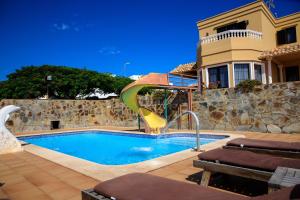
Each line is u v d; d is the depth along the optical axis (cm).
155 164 513
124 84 2697
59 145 1145
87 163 551
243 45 1434
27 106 1491
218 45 1498
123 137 1244
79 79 2533
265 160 347
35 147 819
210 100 1229
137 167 495
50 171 499
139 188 250
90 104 1738
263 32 1504
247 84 1097
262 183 397
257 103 1074
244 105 1113
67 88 2491
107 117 1756
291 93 980
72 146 1106
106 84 2638
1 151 707
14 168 539
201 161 386
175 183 261
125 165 516
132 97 1227
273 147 469
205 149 661
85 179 434
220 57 1489
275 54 1373
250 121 1094
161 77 1228
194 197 221
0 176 477
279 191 189
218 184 401
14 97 2320
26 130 1475
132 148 995
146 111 1267
